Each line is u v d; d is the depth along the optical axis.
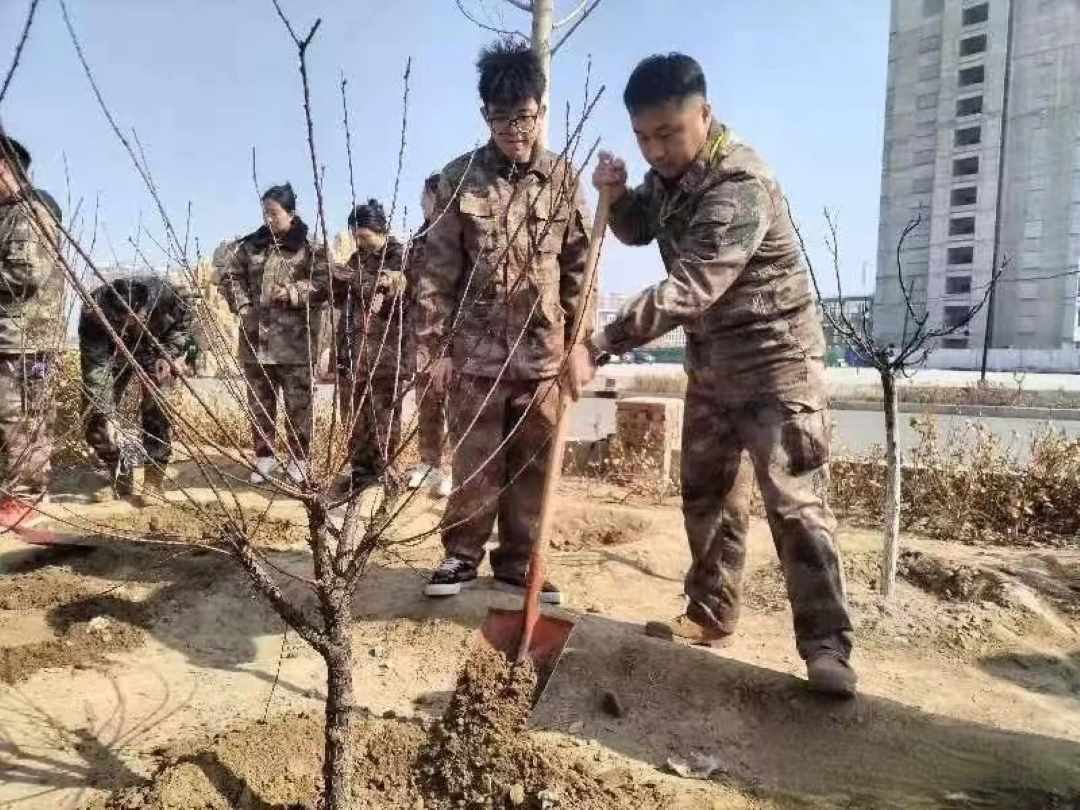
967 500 6.53
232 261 6.59
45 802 2.74
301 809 2.65
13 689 3.59
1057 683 3.88
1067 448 6.86
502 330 4.22
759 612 4.62
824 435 3.42
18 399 5.05
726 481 3.78
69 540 5.13
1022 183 53.88
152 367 6.24
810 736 3.20
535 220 4.16
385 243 2.57
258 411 6.79
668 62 3.16
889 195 60.81
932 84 58.38
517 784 2.76
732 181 3.21
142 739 3.19
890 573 4.70
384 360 6.32
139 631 4.23
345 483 5.98
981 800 2.84
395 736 2.99
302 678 3.77
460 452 4.32
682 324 3.60
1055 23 52.53
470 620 4.11
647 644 3.69
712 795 2.83
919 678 3.83
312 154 2.22
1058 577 5.29
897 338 33.28
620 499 7.16
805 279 3.43
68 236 2.10
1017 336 53.66
